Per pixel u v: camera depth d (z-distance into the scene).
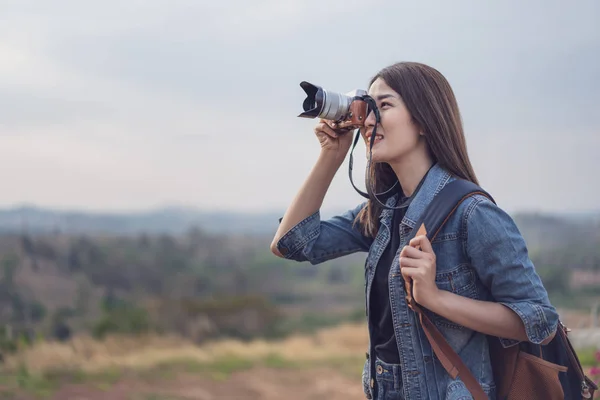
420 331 1.78
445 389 1.75
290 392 8.60
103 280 36.78
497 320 1.68
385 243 1.93
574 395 1.85
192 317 22.25
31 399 7.82
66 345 10.80
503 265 1.70
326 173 2.12
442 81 1.88
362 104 1.87
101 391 8.30
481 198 1.76
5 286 27.86
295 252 2.14
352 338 14.52
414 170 1.91
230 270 46.78
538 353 1.79
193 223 107.69
